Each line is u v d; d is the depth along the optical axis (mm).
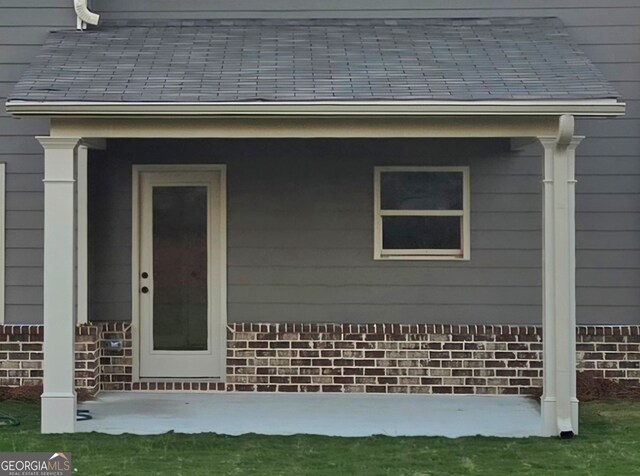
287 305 10656
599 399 10227
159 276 10828
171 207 10852
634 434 8562
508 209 10648
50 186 8391
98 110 8172
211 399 10227
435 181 10703
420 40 10141
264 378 10578
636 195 10617
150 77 8875
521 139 9945
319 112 8195
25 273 10328
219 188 10758
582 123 10648
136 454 7773
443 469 7344
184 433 8609
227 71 9086
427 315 10648
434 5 10812
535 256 10625
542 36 10203
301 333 10562
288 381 10562
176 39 10141
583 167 10641
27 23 10258
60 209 8391
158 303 10820
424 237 10695
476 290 10633
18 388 10258
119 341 10648
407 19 10805
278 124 8414
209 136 8445
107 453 7797
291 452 7887
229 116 8273
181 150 10711
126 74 8953
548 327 8445
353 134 8414
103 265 10742
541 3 10750
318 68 9172
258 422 9141
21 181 10305
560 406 8445
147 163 10711
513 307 10617
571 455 7781
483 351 10492
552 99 8195
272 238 10680
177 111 8180
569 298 8398
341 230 10672
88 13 10273
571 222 8406
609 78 10641
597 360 10562
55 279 8406
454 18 10781
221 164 10703
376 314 10656
